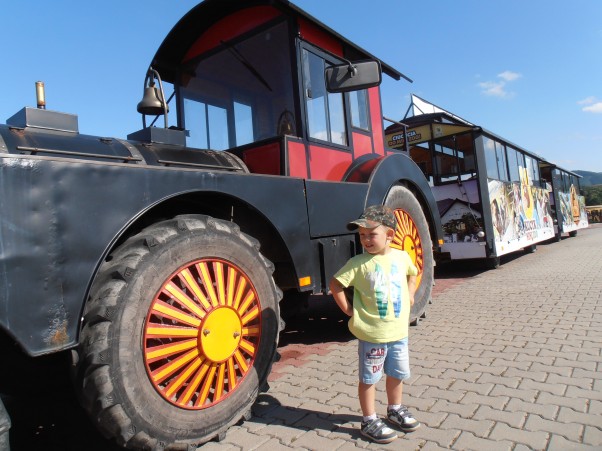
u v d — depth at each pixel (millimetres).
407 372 2764
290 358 4367
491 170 9766
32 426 3189
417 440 2621
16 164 2059
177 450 2518
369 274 2715
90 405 2230
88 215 2271
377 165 4805
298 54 4164
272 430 2865
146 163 3006
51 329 2094
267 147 4051
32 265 2062
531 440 2523
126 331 2307
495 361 3859
